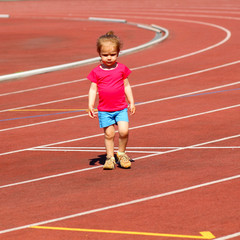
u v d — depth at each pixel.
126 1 146.88
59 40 81.50
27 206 20.84
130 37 82.06
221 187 21.91
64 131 32.94
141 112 36.69
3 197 22.02
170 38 75.62
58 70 55.72
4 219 19.62
